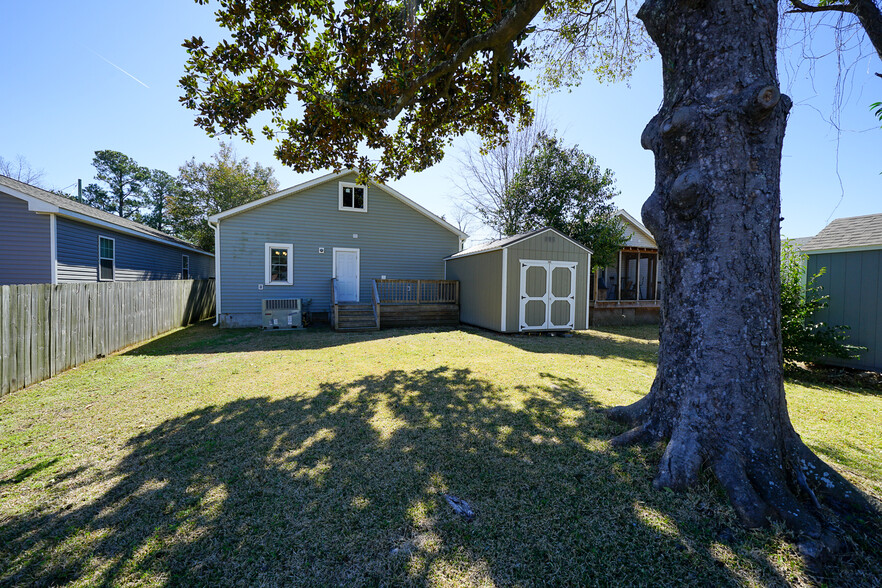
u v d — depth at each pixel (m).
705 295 2.53
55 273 9.09
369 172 7.23
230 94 5.27
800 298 6.14
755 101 2.29
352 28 4.72
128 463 2.85
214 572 1.76
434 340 9.16
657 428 2.91
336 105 5.40
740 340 2.42
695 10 2.54
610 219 13.25
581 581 1.68
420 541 1.96
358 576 1.73
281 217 12.48
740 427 2.37
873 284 5.80
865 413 4.04
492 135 6.63
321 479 2.59
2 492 2.45
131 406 4.20
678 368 2.71
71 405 4.23
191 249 16.91
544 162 13.77
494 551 1.88
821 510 2.12
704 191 2.49
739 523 2.03
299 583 1.70
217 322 11.86
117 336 7.65
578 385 5.06
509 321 10.31
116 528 2.08
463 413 3.92
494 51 4.82
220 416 3.87
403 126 6.73
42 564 1.81
